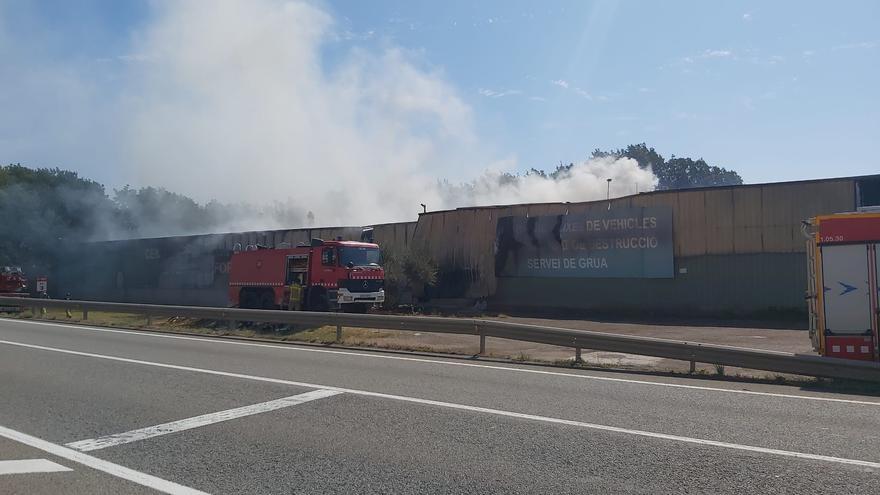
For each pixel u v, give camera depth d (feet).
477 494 18.79
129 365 43.78
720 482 19.61
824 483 19.48
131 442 24.71
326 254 81.92
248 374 39.91
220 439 24.95
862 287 39.14
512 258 99.35
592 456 22.33
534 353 51.98
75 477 20.62
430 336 64.08
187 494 19.03
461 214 105.50
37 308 100.68
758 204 79.51
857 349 38.93
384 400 31.89
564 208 95.76
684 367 43.42
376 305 84.07
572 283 93.71
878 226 39.09
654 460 21.84
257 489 19.40
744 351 39.45
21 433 26.17
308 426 26.78
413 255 103.65
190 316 74.90
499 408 30.04
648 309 86.63
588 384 36.68
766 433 25.41
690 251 83.71
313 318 63.00
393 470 21.03
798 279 76.64
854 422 27.37
